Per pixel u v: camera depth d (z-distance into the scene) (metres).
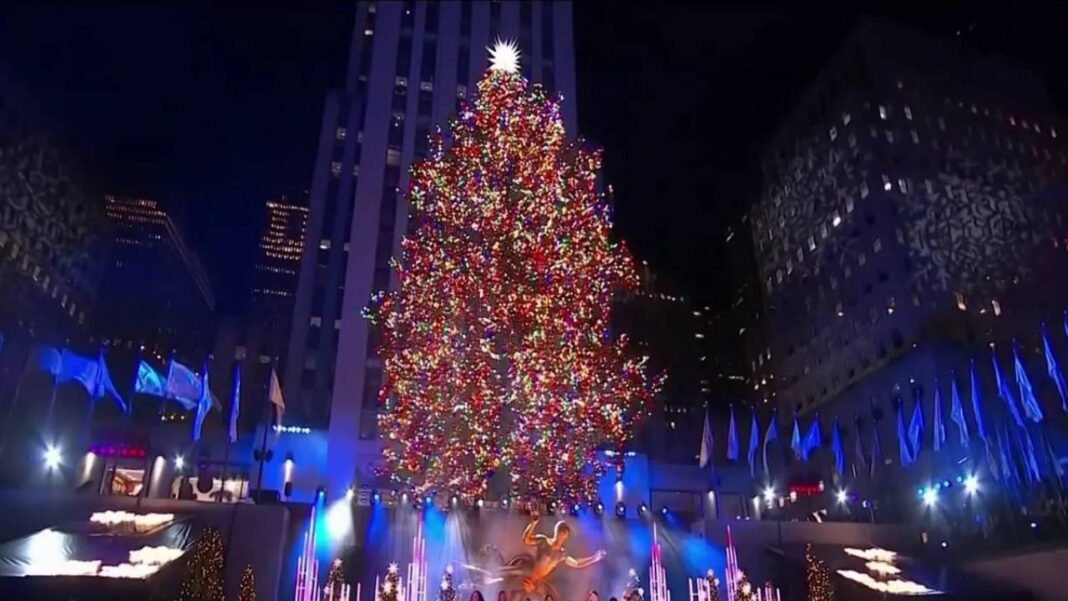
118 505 27.34
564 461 36.84
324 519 28.78
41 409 48.16
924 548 33.75
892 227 61.72
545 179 40.59
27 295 59.84
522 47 71.00
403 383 40.72
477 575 28.61
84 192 70.50
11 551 22.97
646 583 30.25
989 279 57.97
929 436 48.97
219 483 51.41
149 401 54.59
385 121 65.19
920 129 63.91
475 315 38.12
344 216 70.56
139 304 96.00
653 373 95.00
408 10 71.25
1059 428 44.16
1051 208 62.59
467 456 36.53
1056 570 28.44
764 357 85.69
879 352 60.59
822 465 61.22
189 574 23.11
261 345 90.81
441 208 41.03
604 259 41.75
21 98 59.97
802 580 29.59
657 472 59.94
